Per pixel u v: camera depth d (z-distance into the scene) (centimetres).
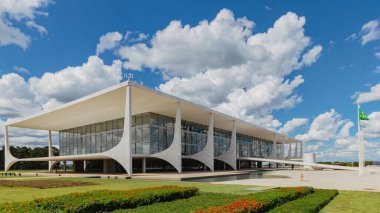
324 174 3684
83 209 968
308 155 6519
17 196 1435
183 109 4009
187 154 4731
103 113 4022
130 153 2958
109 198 1083
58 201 1021
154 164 4497
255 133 6912
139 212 1005
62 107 3662
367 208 1089
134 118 4147
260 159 5784
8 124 4869
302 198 1264
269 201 1053
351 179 2677
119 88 3014
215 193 1486
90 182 2197
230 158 5044
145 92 3175
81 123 4806
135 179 2625
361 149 3362
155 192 1250
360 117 3406
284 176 3256
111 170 4528
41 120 4456
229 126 5653
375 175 3375
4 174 3891
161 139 4150
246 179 2730
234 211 863
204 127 5362
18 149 7912
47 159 4444
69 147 5344
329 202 1232
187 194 1365
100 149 4634
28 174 3831
